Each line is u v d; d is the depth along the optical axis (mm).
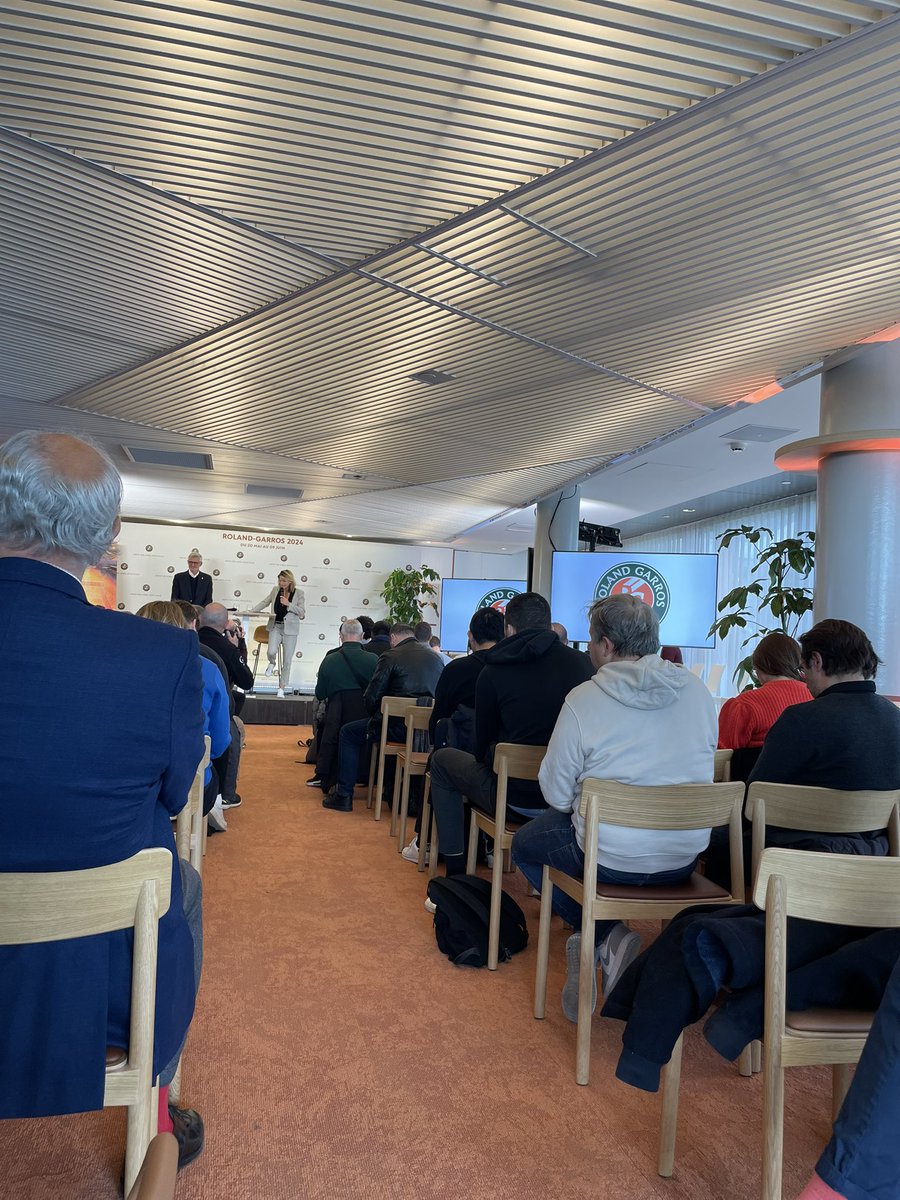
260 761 8312
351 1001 2896
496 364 5926
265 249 4387
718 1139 2170
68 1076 1324
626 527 15734
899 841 2473
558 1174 1990
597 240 4113
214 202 3945
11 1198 1798
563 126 3262
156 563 14539
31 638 1281
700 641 8438
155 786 1406
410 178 3674
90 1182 1865
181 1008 1507
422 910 3908
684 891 2541
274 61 2992
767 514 12945
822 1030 1693
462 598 11938
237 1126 2121
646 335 5281
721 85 3021
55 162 3664
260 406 7176
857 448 5250
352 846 5035
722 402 6730
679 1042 2006
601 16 2740
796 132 3238
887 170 3436
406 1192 1893
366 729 6070
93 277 4773
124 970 1396
